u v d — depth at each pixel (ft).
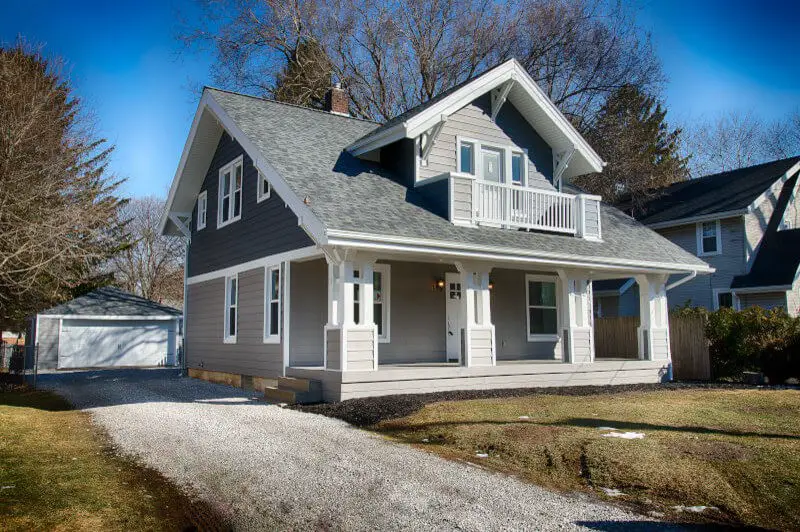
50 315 90.68
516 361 52.26
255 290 49.83
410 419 31.01
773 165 88.58
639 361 51.34
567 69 99.55
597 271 51.26
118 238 102.53
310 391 38.75
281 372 44.65
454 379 41.60
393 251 38.58
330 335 38.83
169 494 19.69
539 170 54.60
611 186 99.81
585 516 16.89
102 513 17.79
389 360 48.11
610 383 48.98
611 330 63.10
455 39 102.83
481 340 43.37
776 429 27.45
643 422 29.12
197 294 62.39
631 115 101.71
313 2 99.96
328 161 46.65
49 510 17.94
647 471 20.59
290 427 30.42
